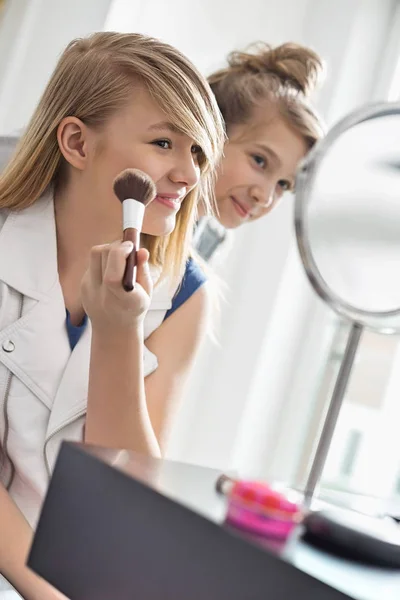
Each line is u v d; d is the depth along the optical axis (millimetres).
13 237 842
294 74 1297
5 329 816
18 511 759
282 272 1784
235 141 1255
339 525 407
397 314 553
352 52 1767
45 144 857
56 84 874
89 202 839
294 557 370
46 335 829
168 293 965
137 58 821
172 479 439
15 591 659
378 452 1719
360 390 1778
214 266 1546
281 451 1847
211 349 1842
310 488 533
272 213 1828
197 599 371
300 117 1244
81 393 830
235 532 369
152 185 662
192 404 1840
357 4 1759
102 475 420
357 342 544
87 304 656
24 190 862
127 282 623
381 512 605
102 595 405
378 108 522
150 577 388
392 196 537
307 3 1832
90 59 845
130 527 402
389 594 355
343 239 534
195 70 863
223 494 434
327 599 341
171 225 805
